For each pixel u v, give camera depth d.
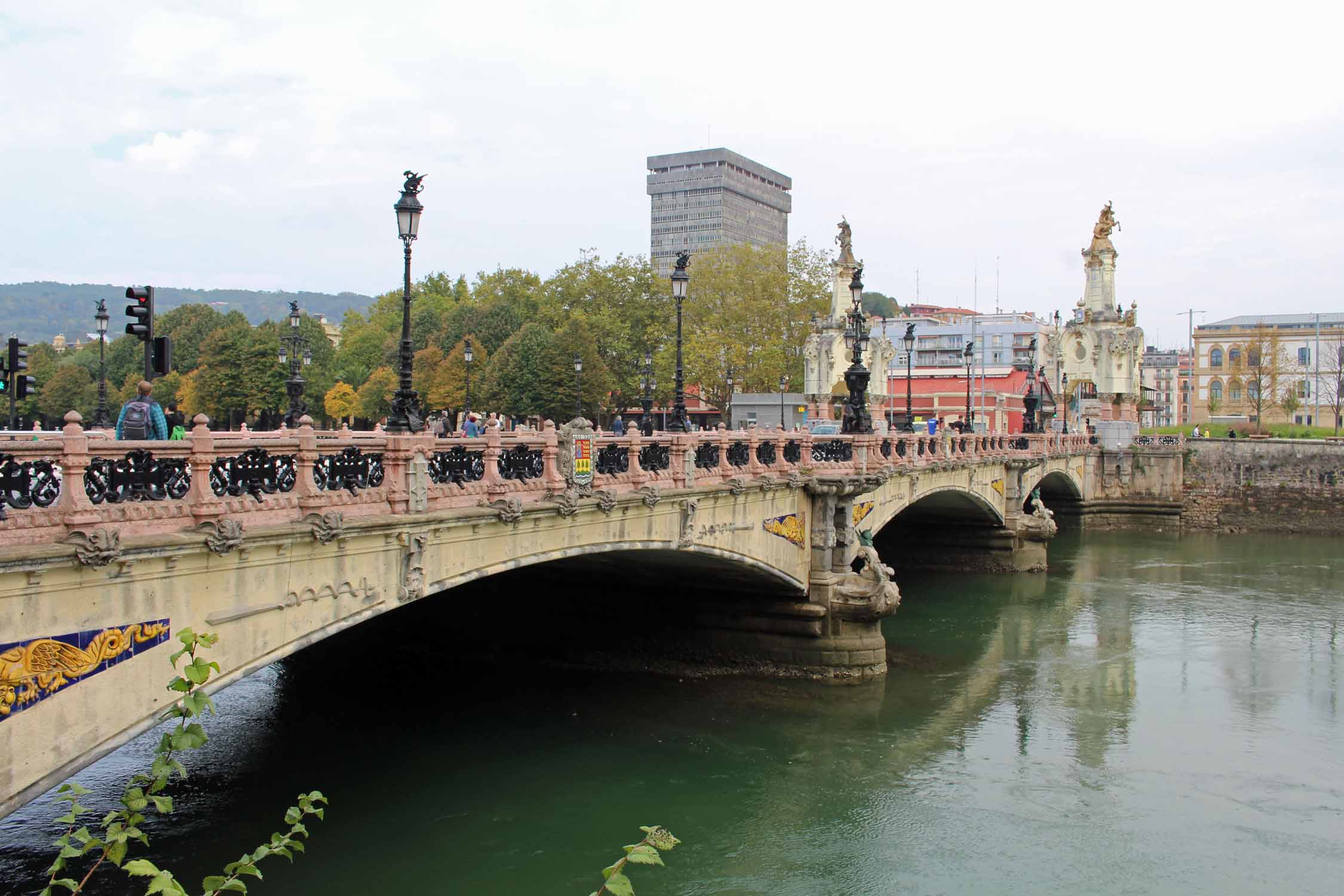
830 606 36.50
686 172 175.62
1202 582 60.97
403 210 20.67
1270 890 22.64
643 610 38.31
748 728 32.12
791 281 101.38
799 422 82.25
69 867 21.75
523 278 117.81
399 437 18.77
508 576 36.38
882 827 25.41
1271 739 32.53
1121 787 28.33
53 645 12.96
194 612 14.84
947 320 177.25
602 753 29.72
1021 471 63.72
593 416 91.88
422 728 31.97
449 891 21.39
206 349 80.94
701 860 23.47
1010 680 38.66
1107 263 97.69
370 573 18.09
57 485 13.27
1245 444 91.81
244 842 23.27
